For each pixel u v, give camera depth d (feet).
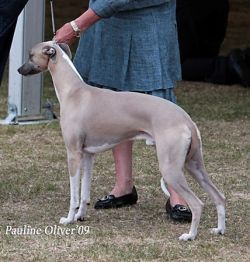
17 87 45.47
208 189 27.32
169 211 29.45
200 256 25.29
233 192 33.32
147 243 26.40
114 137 27.17
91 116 27.14
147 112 26.48
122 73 29.71
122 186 30.78
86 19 28.14
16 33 44.70
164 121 26.09
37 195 32.09
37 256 24.90
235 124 47.01
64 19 87.30
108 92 27.37
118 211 30.32
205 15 60.23
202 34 60.90
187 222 28.99
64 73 27.78
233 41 79.00
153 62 29.50
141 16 29.35
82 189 28.66
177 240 26.81
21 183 33.71
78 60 30.68
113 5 27.84
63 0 93.81
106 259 24.73
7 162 37.47
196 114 49.34
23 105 45.73
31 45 44.91
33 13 44.39
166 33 29.81
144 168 36.86
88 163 28.55
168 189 29.81
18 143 41.22
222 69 59.21
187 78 60.44
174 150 25.86
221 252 25.76
